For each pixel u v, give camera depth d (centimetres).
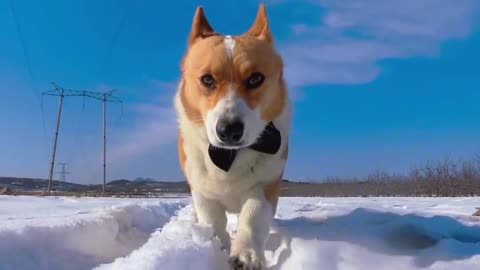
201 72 60
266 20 70
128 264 48
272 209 63
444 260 52
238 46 60
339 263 52
